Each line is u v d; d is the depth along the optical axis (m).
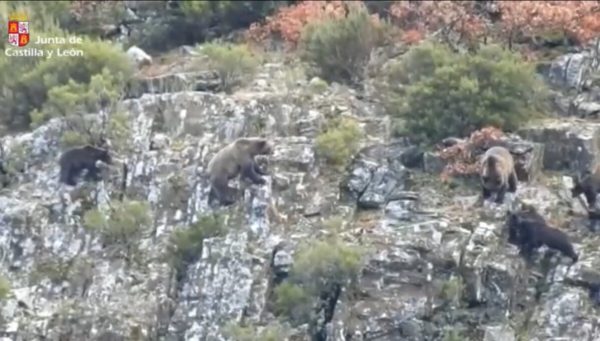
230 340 83.50
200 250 87.44
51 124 94.19
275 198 89.25
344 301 84.31
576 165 91.06
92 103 94.88
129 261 87.94
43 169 92.69
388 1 107.50
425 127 92.62
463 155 90.50
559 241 85.62
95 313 85.44
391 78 97.69
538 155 90.88
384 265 85.00
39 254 88.94
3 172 93.19
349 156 91.56
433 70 96.06
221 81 98.94
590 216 87.81
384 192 90.00
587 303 84.06
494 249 85.69
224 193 89.12
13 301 86.06
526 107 93.88
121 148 93.00
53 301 86.88
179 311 85.44
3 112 97.88
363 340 83.44
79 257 88.50
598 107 95.00
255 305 84.88
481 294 84.56
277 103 94.56
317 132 93.44
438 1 103.62
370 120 94.69
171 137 93.44
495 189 88.06
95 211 89.56
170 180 90.56
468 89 92.75
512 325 83.94
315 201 89.38
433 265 85.06
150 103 94.56
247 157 89.25
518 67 93.94
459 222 87.12
